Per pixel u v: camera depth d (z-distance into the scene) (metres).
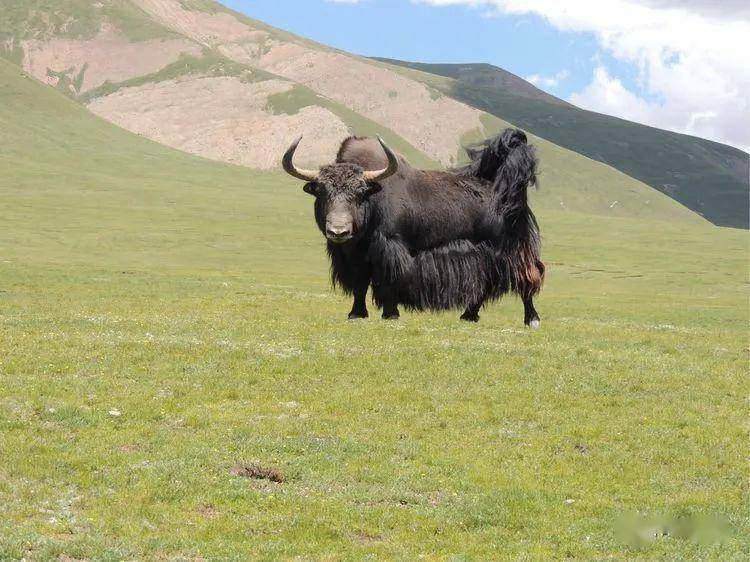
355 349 39.25
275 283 103.81
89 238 170.62
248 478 24.88
